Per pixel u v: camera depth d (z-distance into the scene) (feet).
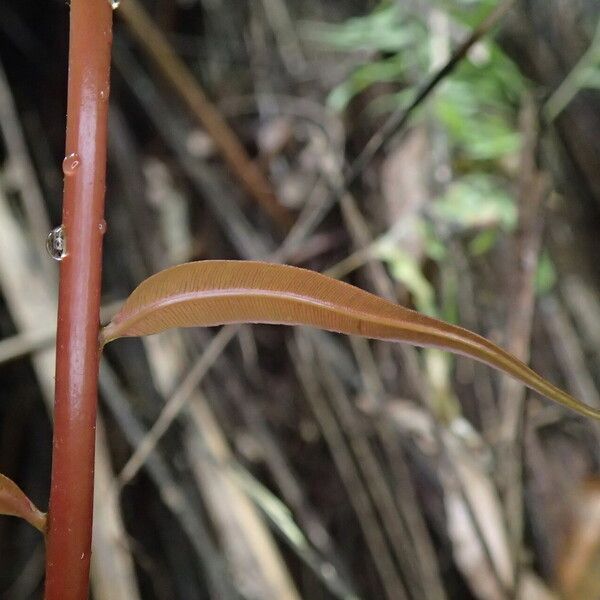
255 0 1.02
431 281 0.84
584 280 0.91
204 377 0.85
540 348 0.87
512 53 0.95
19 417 0.87
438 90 0.84
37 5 0.95
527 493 0.79
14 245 0.72
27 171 0.79
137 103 0.98
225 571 0.71
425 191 0.86
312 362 0.86
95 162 0.36
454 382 0.85
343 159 0.91
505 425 0.73
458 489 0.71
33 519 0.36
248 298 0.36
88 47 0.36
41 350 0.69
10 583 0.83
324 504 0.86
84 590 0.36
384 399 0.82
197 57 1.01
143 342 0.83
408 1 0.90
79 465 0.36
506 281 0.85
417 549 0.78
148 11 0.99
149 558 0.80
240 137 0.99
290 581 0.71
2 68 0.92
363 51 0.97
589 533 0.62
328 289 0.35
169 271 0.36
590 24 0.96
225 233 0.94
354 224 0.83
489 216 0.82
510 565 0.71
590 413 0.35
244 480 0.74
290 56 1.00
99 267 0.36
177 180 0.95
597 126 0.98
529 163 0.71
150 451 0.73
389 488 0.81
